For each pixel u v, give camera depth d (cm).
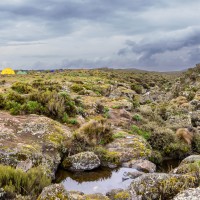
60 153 1139
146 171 1120
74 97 2122
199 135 1568
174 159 1377
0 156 949
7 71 5978
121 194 766
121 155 1180
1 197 629
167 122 2014
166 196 724
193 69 5712
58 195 614
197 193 618
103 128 1332
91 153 1109
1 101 1532
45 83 2839
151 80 8219
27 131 1220
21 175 728
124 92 3600
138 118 1811
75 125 1504
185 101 3097
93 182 967
